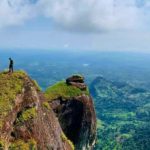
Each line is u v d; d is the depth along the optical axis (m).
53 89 76.44
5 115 38.38
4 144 36.16
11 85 43.06
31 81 47.50
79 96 76.38
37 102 44.78
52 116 49.34
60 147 48.09
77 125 75.31
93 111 79.94
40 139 42.28
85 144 77.25
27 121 41.41
